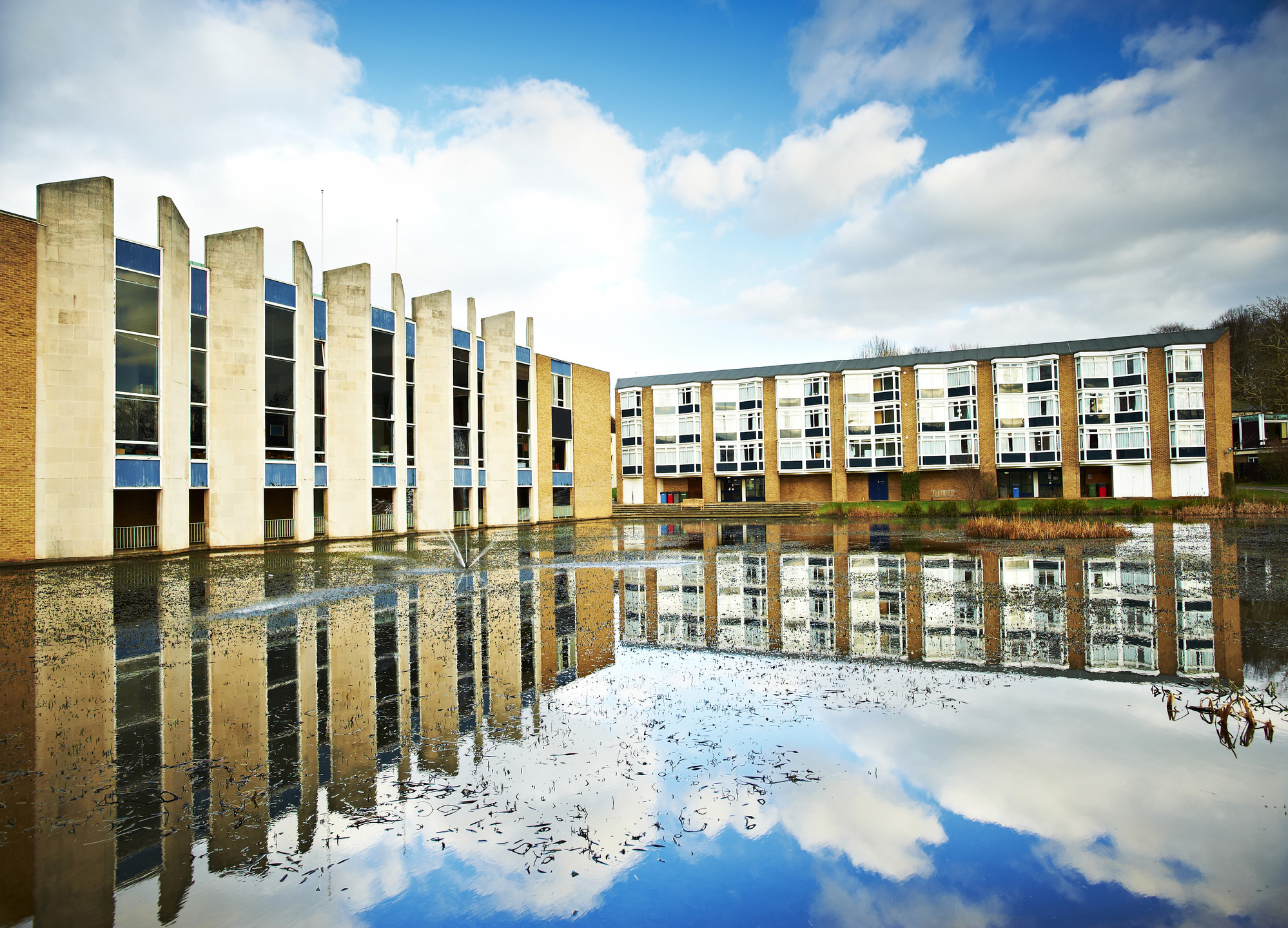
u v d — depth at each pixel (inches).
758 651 395.9
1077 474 1881.2
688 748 256.2
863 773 234.5
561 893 169.8
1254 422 2365.9
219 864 181.3
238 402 999.0
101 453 828.6
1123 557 782.5
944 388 2014.0
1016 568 715.4
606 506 1939.0
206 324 978.1
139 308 877.2
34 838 192.4
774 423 2215.8
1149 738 260.7
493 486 1491.1
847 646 405.7
